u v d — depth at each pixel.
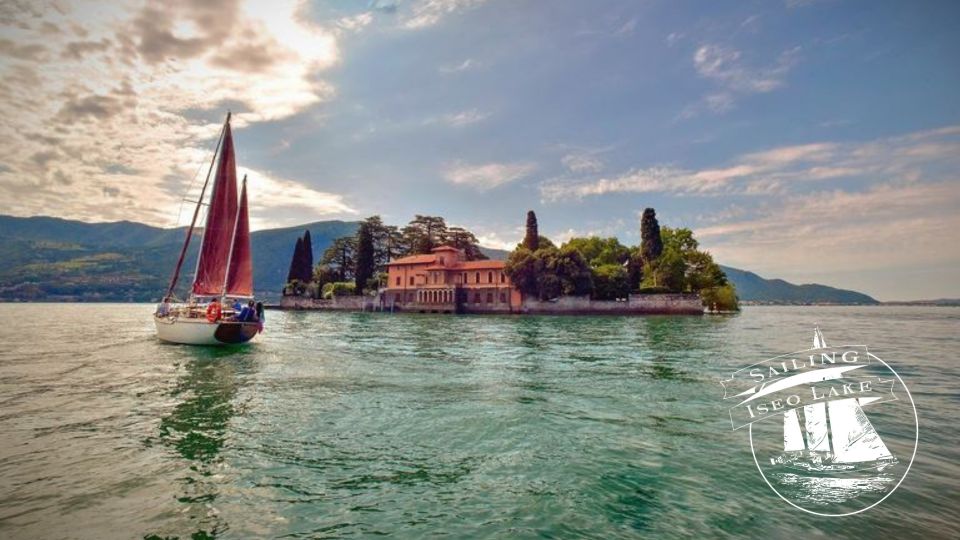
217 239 33.06
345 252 138.25
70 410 12.87
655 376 18.19
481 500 7.24
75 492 7.50
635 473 8.25
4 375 18.48
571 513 6.78
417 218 141.50
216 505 7.07
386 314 101.25
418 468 8.59
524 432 10.76
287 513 6.82
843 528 6.29
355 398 14.38
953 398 13.62
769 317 84.62
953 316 97.31
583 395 14.73
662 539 6.04
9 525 6.41
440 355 25.48
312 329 49.47
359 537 6.16
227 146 33.31
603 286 93.38
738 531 6.22
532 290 96.69
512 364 21.78
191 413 12.55
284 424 11.48
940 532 6.14
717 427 11.02
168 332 30.38
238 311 30.64
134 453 9.37
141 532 6.26
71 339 34.41
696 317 78.44
